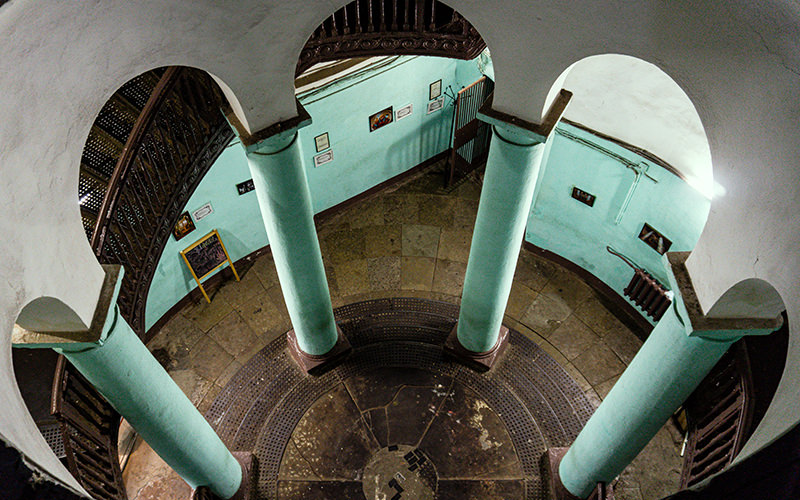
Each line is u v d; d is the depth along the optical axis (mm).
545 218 11102
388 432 9477
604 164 9406
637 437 6488
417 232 12273
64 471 2947
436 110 12320
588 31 4781
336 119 10852
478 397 9852
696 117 7754
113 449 6188
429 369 10156
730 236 4180
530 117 5902
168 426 6270
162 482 9070
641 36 4496
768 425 3285
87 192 7168
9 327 3375
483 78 11305
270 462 9219
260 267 11711
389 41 7320
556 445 9344
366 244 12070
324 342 9633
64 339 4555
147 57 4605
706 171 8109
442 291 11336
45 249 3891
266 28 5012
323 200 12133
